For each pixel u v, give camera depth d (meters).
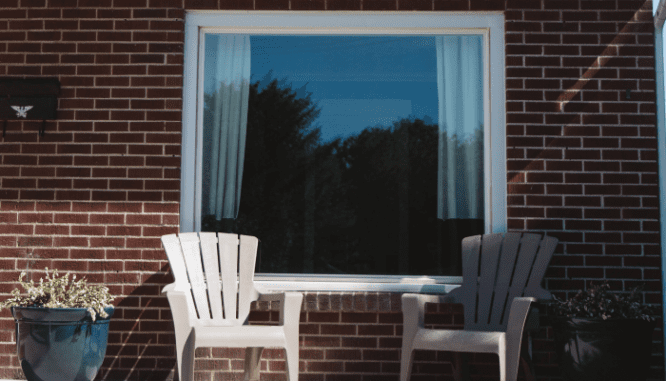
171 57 4.55
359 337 4.36
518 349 3.50
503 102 4.54
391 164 4.65
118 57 4.56
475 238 4.16
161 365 4.34
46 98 4.50
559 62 4.48
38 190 4.48
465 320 4.02
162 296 4.39
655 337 4.28
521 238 4.09
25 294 4.41
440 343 3.57
